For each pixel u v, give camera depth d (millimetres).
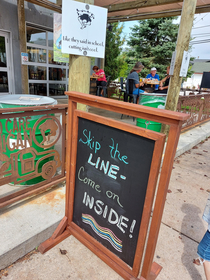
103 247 1645
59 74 9164
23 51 6117
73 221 1930
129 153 1354
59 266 1671
